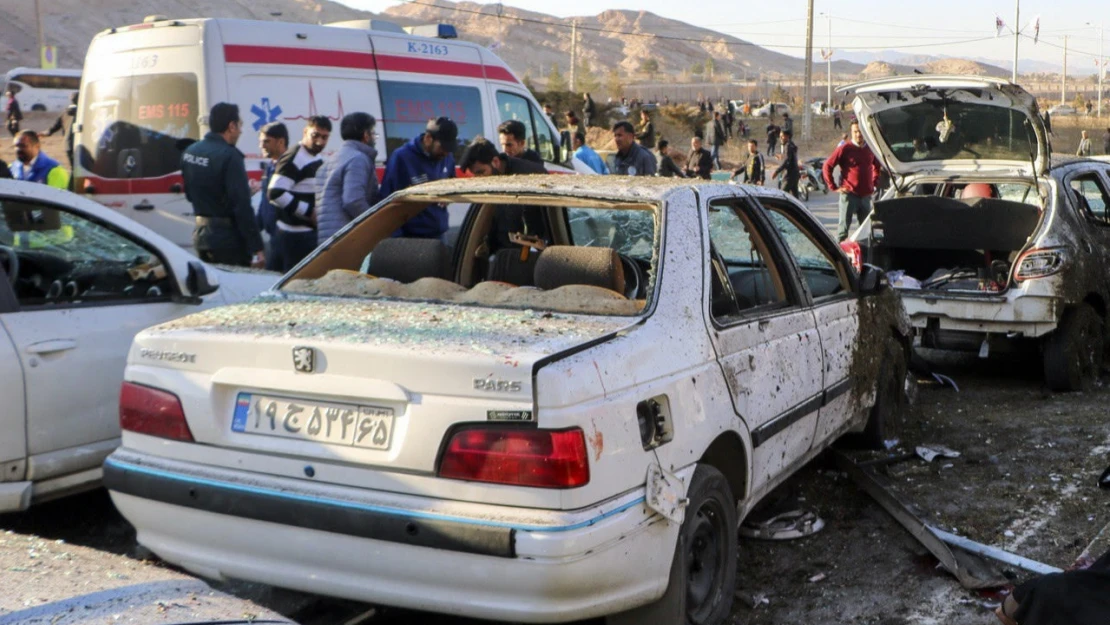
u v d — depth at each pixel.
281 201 8.19
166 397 3.54
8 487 4.26
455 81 10.86
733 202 4.47
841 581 4.46
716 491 3.81
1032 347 7.80
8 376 4.23
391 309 3.78
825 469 5.76
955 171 8.38
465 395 3.13
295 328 3.52
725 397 3.86
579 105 46.88
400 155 7.75
